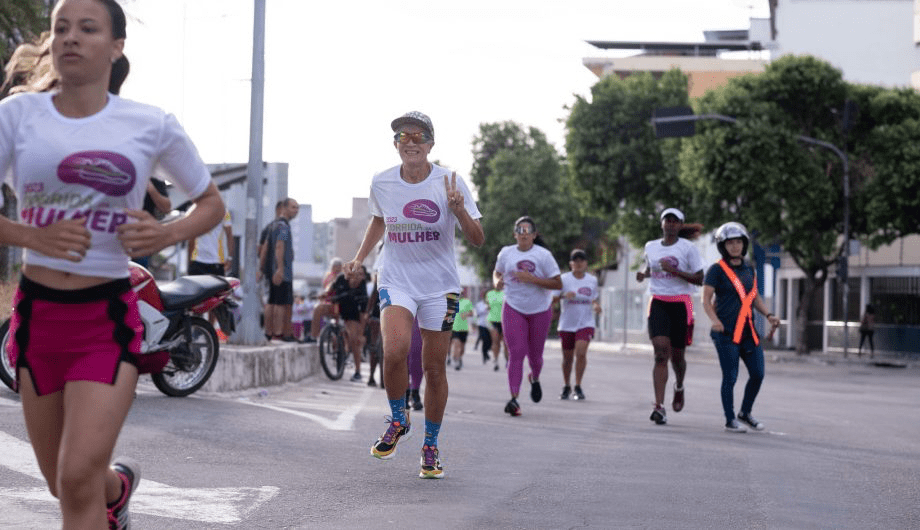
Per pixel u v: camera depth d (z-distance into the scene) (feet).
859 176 135.74
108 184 12.34
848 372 103.30
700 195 143.23
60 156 12.25
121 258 12.66
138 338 12.75
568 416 42.65
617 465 28.58
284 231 55.52
